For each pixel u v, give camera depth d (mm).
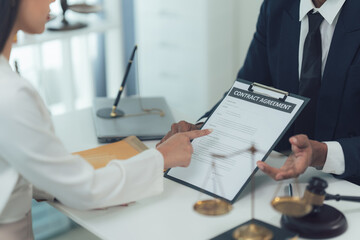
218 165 1472
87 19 3354
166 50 3461
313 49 1737
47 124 1203
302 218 1252
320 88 1750
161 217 1340
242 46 3287
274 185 1482
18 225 1342
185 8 3250
